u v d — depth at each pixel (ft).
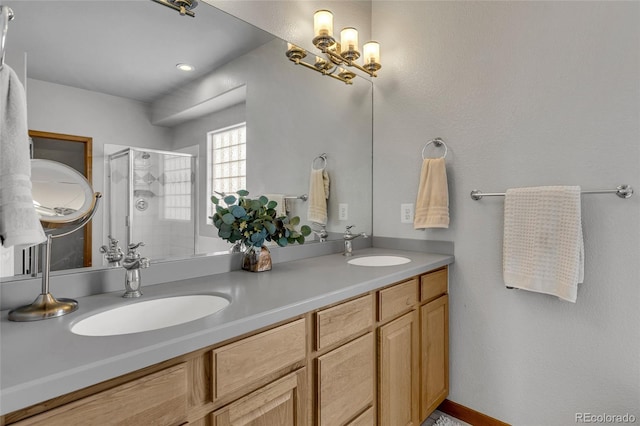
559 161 5.04
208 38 4.73
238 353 2.72
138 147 4.06
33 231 2.50
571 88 4.94
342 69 6.75
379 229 7.29
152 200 4.17
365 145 7.22
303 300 3.31
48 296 2.99
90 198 3.51
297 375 3.28
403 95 6.84
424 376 5.35
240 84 5.10
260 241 4.68
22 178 2.51
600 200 4.70
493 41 5.68
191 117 4.55
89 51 3.71
